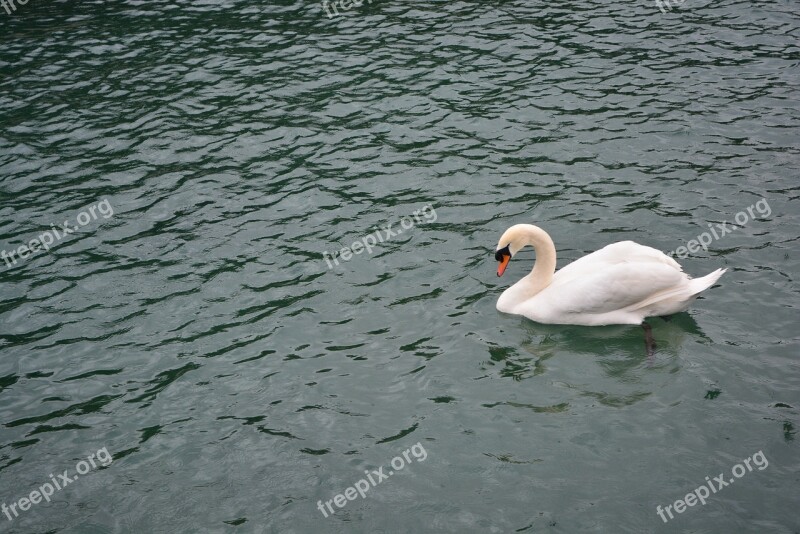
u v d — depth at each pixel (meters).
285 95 23.33
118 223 18.31
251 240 17.62
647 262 14.33
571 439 12.30
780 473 11.52
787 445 11.96
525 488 11.49
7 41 26.67
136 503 11.61
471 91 23.12
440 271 16.39
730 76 23.20
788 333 14.20
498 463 11.94
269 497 11.59
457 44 25.78
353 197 18.95
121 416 13.13
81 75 24.59
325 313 15.34
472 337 14.57
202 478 11.95
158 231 18.02
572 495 11.34
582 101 22.38
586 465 11.83
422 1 28.81
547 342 14.38
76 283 16.45
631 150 20.11
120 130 21.88
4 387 13.82
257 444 12.48
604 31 26.27
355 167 20.06
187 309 15.62
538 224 17.62
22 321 15.42
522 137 20.94
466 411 12.94
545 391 13.30
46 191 19.45
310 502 11.48
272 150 20.89
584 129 21.09
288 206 18.73
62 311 15.68
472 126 21.52
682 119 21.23
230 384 13.70
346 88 23.56
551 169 19.58
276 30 27.12
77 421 13.07
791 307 14.79
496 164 19.89
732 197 18.06
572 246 16.88
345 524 11.12
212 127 21.91
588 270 14.64
